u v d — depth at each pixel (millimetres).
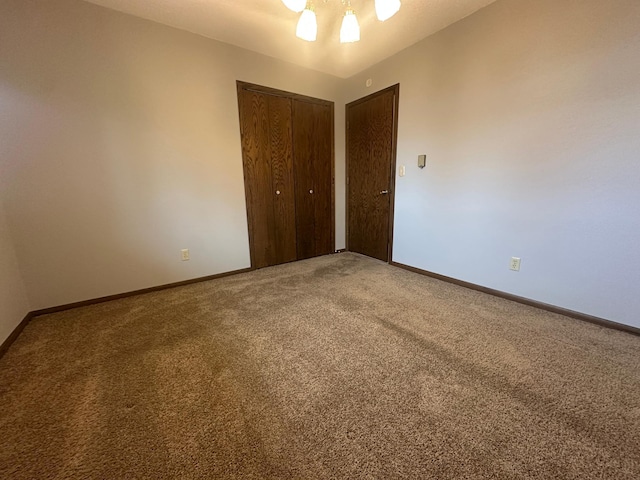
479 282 2541
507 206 2266
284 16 2316
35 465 1001
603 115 1735
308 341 1770
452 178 2629
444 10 2250
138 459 1018
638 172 1654
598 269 1861
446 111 2600
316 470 964
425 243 2986
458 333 1831
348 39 1830
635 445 1029
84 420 1192
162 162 2574
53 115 2086
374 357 1593
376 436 1091
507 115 2176
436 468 963
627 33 1604
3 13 1876
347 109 3805
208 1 2123
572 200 1921
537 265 2146
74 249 2268
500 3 2113
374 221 3654
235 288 2723
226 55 2789
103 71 2225
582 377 1394
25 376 1478
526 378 1396
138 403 1281
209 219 2918
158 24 2400
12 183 2006
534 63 1990
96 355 1652
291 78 3285
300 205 3650
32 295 2146
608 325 1853
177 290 2689
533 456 998
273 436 1100
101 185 2322
